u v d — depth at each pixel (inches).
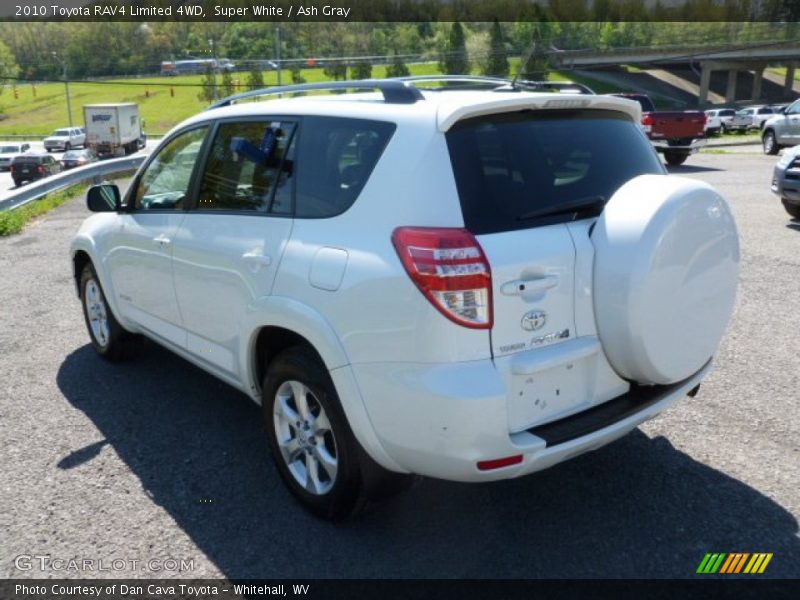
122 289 186.1
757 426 161.3
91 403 182.1
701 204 117.5
